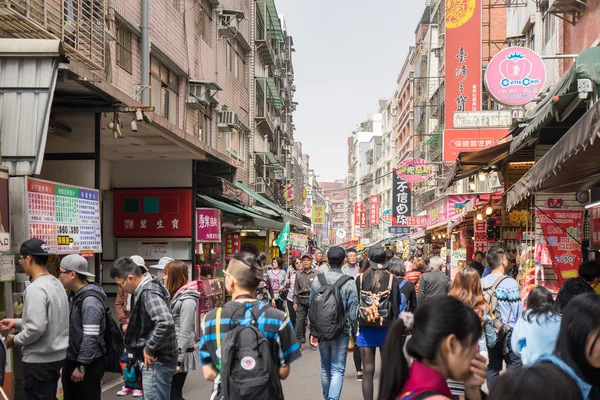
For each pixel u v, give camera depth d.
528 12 21.03
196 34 19.62
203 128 20.59
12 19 7.40
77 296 5.42
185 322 6.23
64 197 7.30
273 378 3.69
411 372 2.15
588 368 2.38
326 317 6.80
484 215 15.65
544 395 1.76
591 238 9.74
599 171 7.50
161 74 16.41
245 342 3.71
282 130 43.09
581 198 10.16
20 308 6.52
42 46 6.51
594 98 7.72
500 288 6.41
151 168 12.83
